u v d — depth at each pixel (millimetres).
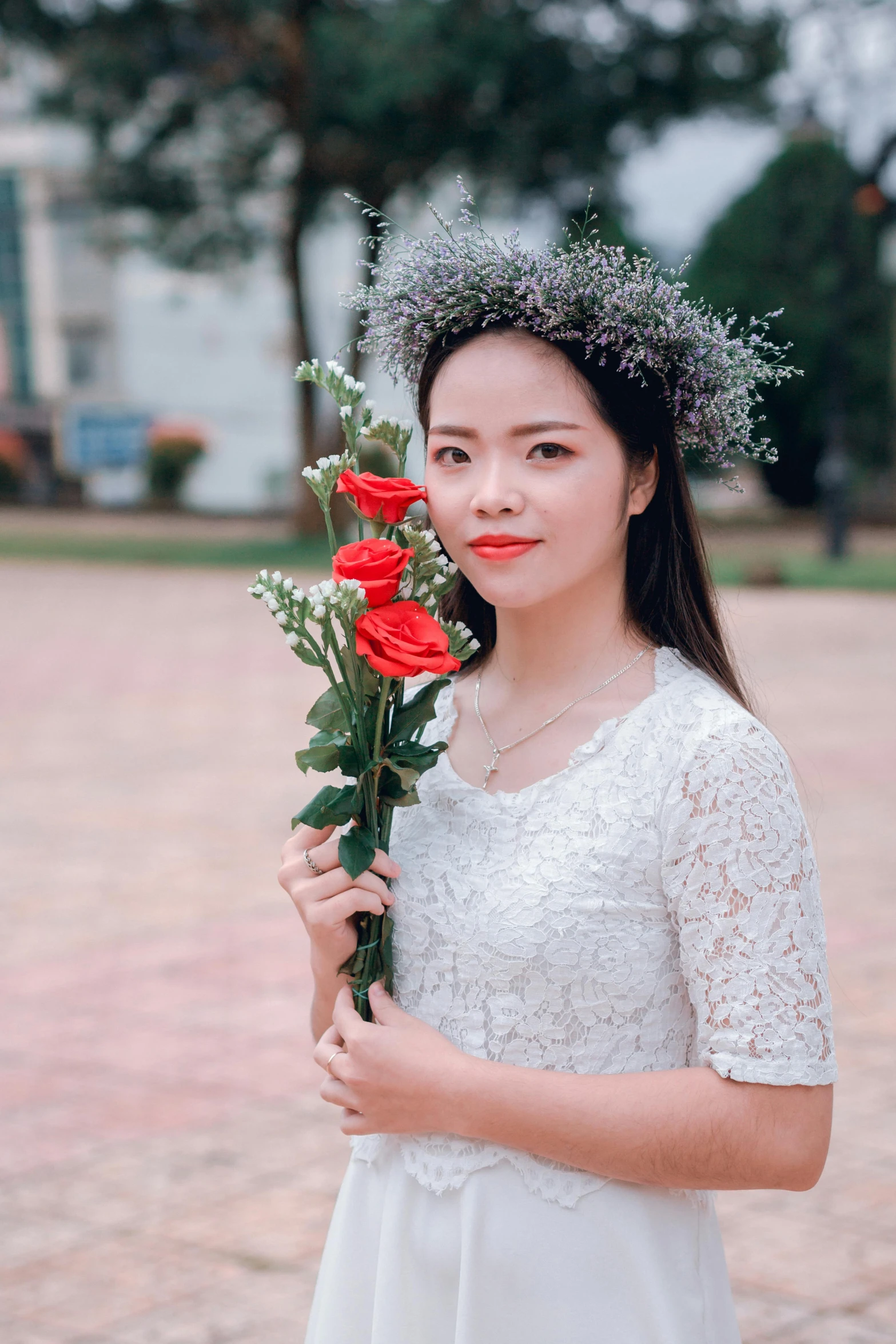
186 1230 3305
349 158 21625
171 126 22234
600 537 1504
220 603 17922
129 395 36969
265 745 9234
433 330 1539
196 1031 4496
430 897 1499
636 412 1512
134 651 13836
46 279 35906
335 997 1609
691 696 1467
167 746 9203
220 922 5590
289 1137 3787
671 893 1393
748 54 19938
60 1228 3320
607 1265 1406
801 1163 1337
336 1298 1557
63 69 22016
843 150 20250
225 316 36844
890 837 6645
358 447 1581
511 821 1490
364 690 1505
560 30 19828
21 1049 4375
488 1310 1416
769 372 1560
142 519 34031
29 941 5379
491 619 1773
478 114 20141
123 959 5164
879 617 15266
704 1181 1354
